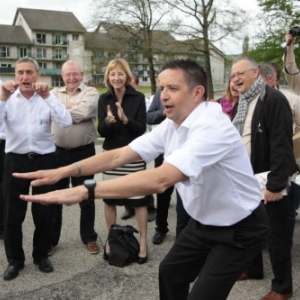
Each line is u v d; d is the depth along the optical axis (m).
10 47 68.88
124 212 4.96
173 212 5.10
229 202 2.01
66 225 4.60
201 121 1.88
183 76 1.92
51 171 2.05
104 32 25.17
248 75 2.86
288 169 2.67
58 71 71.50
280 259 2.89
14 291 3.13
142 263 3.61
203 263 2.24
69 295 3.08
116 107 3.67
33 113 3.24
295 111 3.51
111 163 2.24
